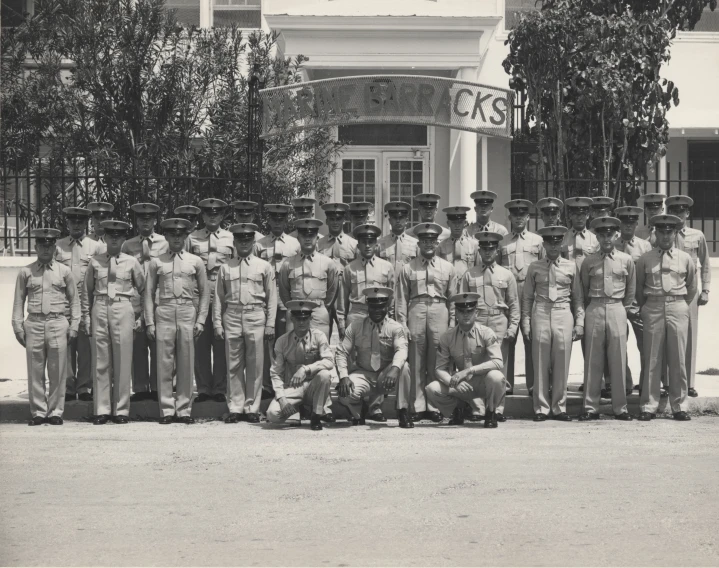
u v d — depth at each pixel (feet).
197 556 20.39
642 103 49.06
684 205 41.78
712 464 29.07
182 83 51.72
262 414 39.81
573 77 47.96
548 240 39.04
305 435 34.83
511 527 22.39
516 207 41.70
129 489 26.11
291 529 22.33
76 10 51.03
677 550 20.70
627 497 25.02
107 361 38.19
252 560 20.10
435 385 37.70
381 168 63.46
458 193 61.41
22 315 37.96
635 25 48.52
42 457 30.45
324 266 39.50
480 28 59.41
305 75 60.70
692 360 41.65
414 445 32.55
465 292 39.83
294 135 53.26
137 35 50.85
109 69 50.44
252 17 64.23
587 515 23.36
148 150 50.01
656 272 39.06
